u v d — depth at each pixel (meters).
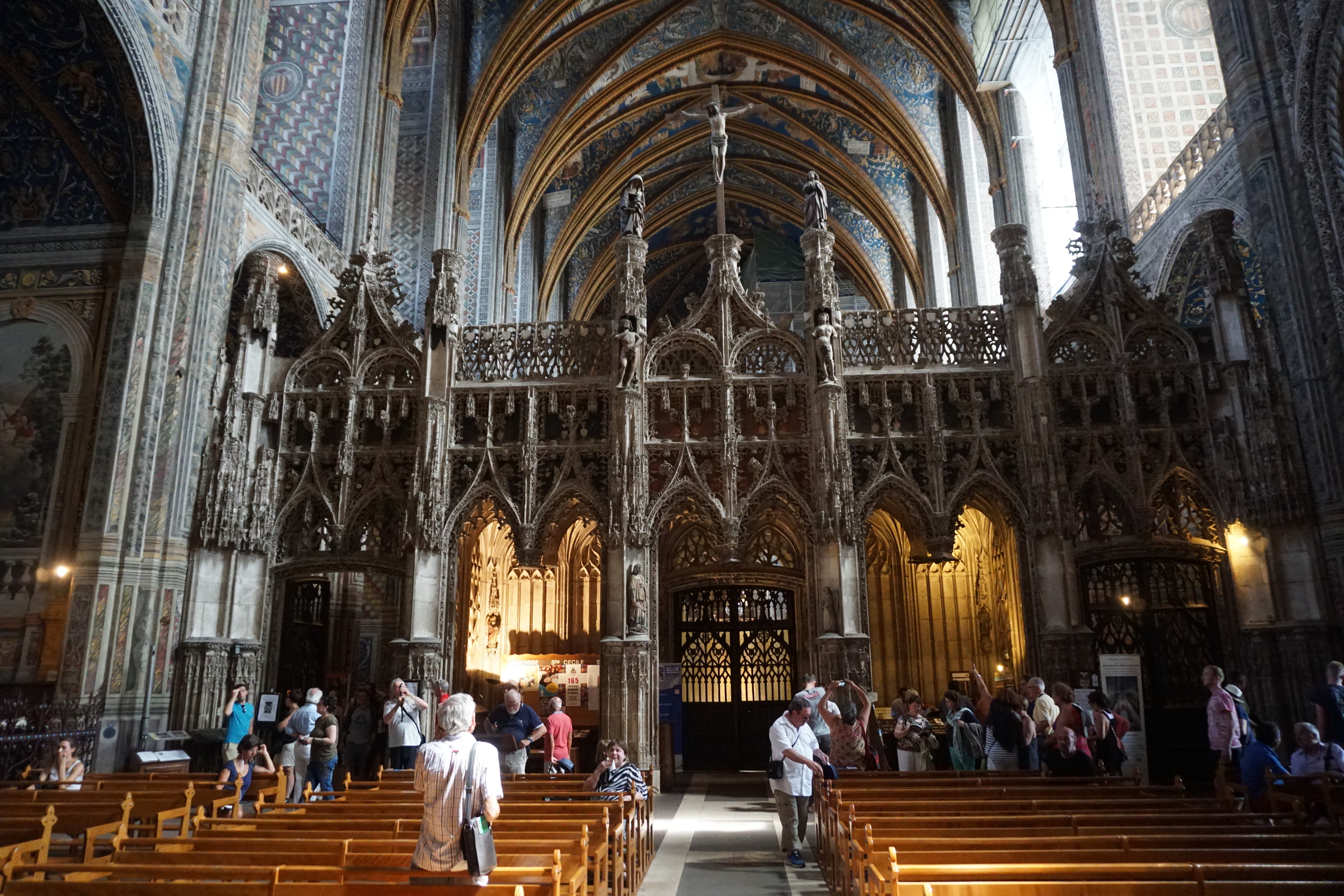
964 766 13.63
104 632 14.50
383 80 24.02
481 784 5.78
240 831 7.95
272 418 18.38
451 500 18.36
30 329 16.39
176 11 16.58
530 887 5.56
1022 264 18.66
